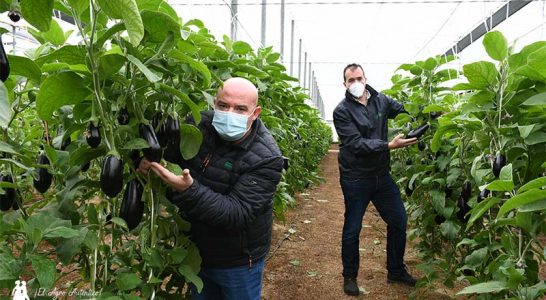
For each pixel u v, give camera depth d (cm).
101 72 141
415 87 430
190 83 196
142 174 173
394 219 374
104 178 139
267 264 441
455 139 312
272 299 362
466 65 201
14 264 121
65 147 205
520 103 206
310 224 612
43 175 179
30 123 432
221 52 276
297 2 1177
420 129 332
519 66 206
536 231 197
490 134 220
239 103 194
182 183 175
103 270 174
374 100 374
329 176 1189
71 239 144
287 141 588
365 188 361
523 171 212
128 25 121
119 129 150
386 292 377
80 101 154
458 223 337
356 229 368
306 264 447
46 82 136
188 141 187
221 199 190
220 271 217
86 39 143
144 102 169
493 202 186
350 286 371
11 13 128
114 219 152
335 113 364
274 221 606
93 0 131
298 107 616
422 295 360
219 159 204
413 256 466
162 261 177
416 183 424
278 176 206
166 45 152
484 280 246
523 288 184
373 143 342
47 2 124
